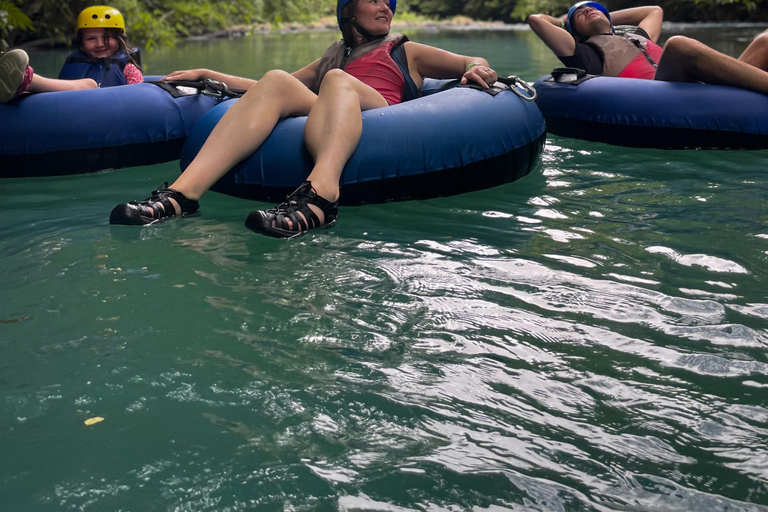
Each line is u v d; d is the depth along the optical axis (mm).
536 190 2727
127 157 3158
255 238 2180
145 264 1938
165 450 1136
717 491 1049
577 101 3676
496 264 1940
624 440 1171
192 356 1431
